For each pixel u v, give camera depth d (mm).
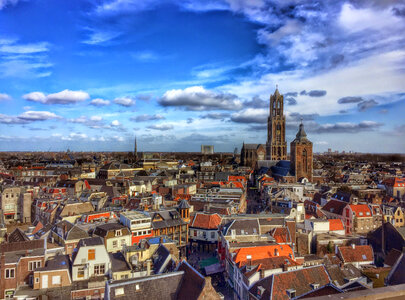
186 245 128375
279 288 70188
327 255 99375
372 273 82500
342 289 60969
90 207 140750
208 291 55812
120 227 108250
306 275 74750
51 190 188625
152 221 121500
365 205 142375
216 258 118750
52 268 71125
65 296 67000
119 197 177000
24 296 66062
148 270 79062
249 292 76562
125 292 57812
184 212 130875
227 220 122000
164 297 59438
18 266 70875
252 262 85562
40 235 113000
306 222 129125
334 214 151250
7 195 166875
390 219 138750
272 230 115188
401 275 63500
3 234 103812
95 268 75875
